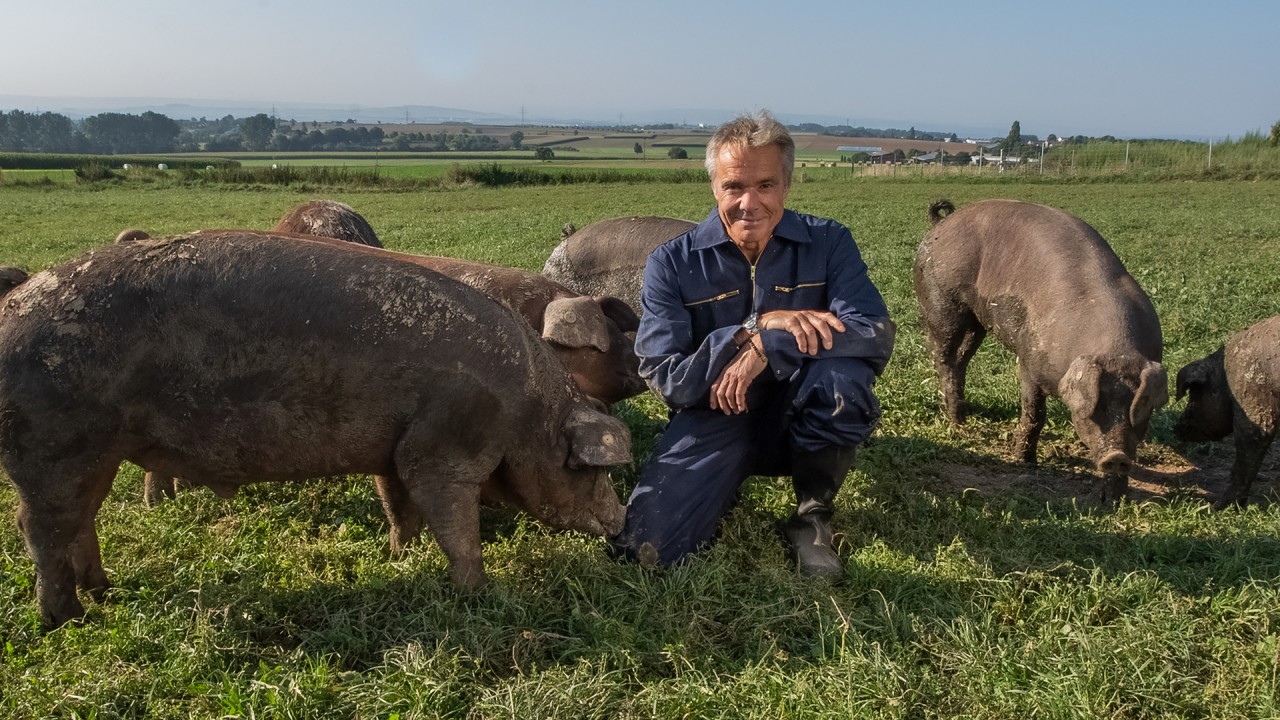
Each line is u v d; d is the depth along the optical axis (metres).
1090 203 31.19
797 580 4.43
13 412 3.67
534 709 3.39
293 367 3.83
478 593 4.21
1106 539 4.98
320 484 5.66
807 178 52.75
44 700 3.44
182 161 89.56
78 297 3.74
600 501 4.54
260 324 3.80
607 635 3.90
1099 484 6.05
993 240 6.71
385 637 3.92
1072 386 5.57
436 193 43.19
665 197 38.06
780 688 3.58
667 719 3.43
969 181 47.84
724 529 4.93
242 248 3.90
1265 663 3.66
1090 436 5.55
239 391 3.84
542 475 4.29
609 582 4.39
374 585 4.27
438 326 3.94
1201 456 6.91
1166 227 22.39
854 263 4.81
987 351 9.27
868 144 173.88
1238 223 23.36
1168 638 3.86
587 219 26.23
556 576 4.41
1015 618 4.17
